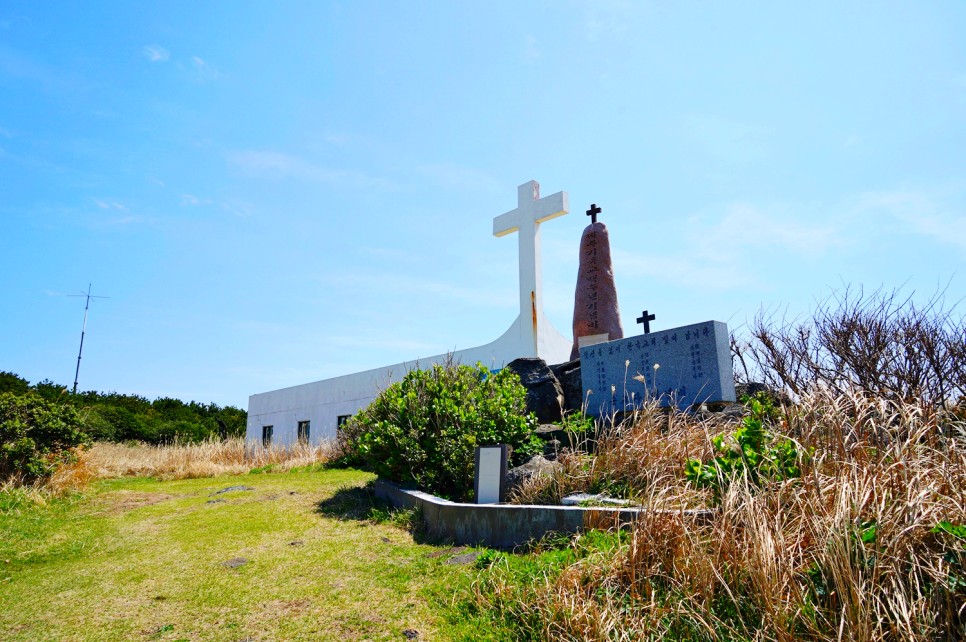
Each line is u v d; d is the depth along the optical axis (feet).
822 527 9.10
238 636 10.07
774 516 9.93
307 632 10.18
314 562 13.84
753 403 18.56
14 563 14.53
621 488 15.46
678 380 24.40
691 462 13.02
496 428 21.22
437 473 20.62
